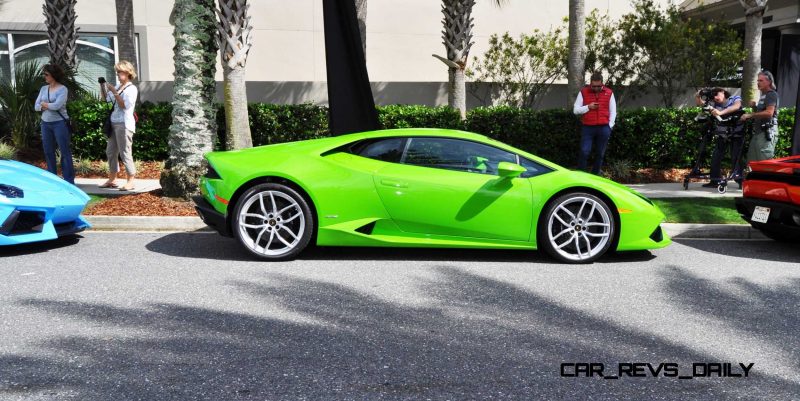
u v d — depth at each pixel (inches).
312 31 657.0
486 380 133.0
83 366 136.5
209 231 293.0
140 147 475.5
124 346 147.9
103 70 635.5
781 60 605.9
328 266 227.8
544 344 153.8
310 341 153.3
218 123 458.0
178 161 332.2
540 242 236.7
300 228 231.6
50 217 240.4
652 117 471.5
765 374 138.6
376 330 161.6
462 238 234.4
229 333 157.6
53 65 343.6
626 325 167.9
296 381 130.9
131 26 520.7
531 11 682.8
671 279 215.8
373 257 242.7
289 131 472.7
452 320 170.1
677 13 564.4
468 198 230.2
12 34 611.8
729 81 574.6
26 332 155.9
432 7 678.5
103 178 431.2
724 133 392.8
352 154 236.8
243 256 241.9
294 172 230.2
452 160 235.3
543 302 187.2
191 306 178.7
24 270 215.8
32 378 130.2
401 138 238.1
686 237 295.3
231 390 126.3
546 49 598.2
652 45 536.7
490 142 239.1
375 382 131.0
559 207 233.1
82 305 177.9
